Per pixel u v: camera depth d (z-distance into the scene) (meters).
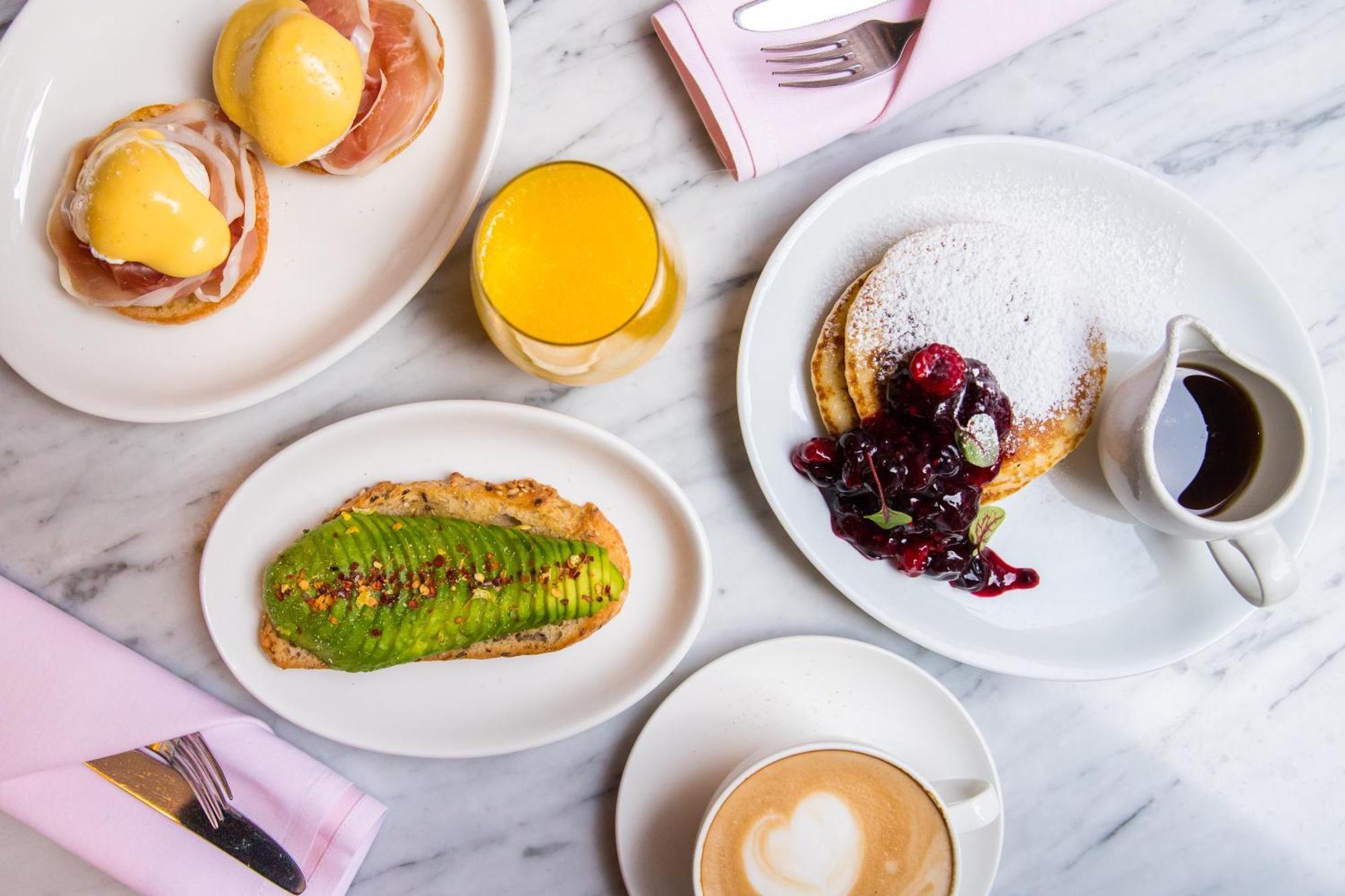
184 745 0.73
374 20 0.71
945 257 0.71
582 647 0.73
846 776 0.68
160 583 0.74
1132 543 0.74
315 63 0.68
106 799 0.72
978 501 0.70
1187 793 0.76
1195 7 0.75
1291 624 0.76
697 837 0.69
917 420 0.70
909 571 0.71
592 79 0.74
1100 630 0.73
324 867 0.73
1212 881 0.76
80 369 0.71
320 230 0.72
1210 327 0.71
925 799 0.68
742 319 0.74
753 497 0.74
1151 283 0.73
